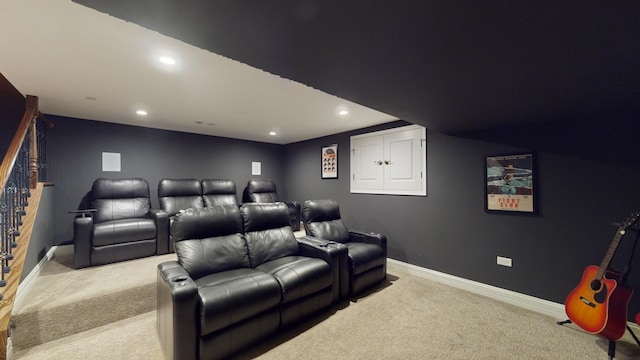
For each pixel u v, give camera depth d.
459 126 2.68
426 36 1.03
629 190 2.08
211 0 0.81
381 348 1.87
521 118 2.33
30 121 2.57
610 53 1.12
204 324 1.61
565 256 2.35
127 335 2.00
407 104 1.95
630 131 2.08
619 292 1.81
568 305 2.07
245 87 2.48
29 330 1.85
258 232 2.72
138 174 4.29
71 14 1.37
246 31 1.02
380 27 0.97
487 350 1.85
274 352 1.82
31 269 2.47
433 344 1.92
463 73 1.38
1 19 1.40
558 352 1.83
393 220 3.77
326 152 4.99
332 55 1.22
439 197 3.26
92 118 3.77
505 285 2.69
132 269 2.84
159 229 3.45
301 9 0.86
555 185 2.41
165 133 4.58
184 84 2.40
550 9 0.82
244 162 5.59
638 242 2.04
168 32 1.04
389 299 2.67
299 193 5.65
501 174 2.73
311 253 2.66
